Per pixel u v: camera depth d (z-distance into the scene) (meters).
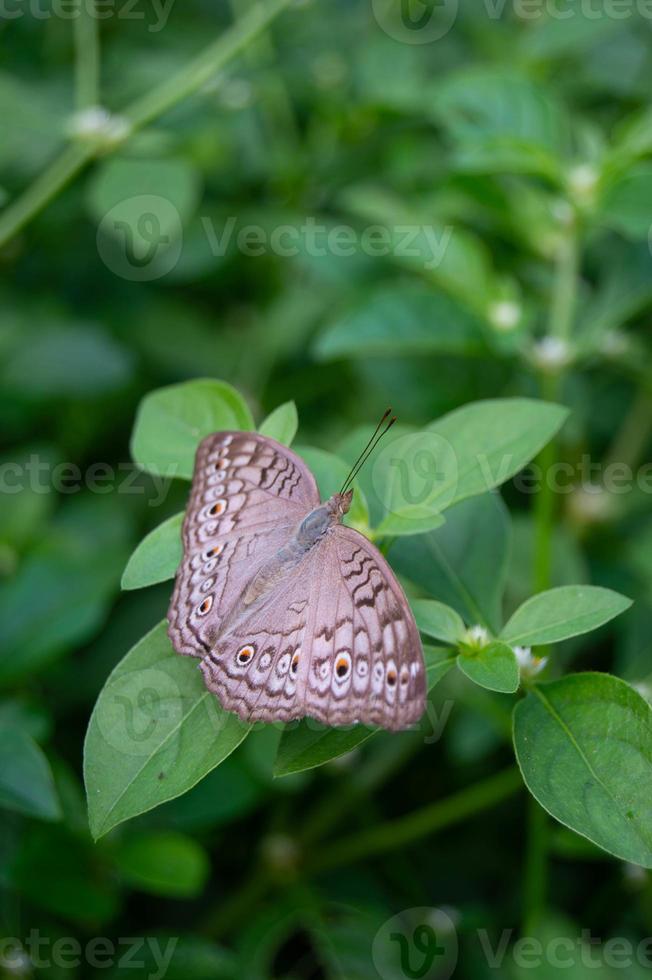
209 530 0.45
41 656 0.52
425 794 0.56
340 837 0.55
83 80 0.57
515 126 0.55
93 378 0.59
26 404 0.59
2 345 0.60
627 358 0.56
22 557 0.55
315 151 0.66
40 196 0.57
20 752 0.48
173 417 0.47
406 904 0.54
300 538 0.44
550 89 0.64
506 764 0.55
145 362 0.63
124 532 0.57
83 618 0.52
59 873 0.50
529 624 0.45
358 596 0.44
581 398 0.57
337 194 0.66
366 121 0.65
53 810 0.47
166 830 0.51
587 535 0.57
